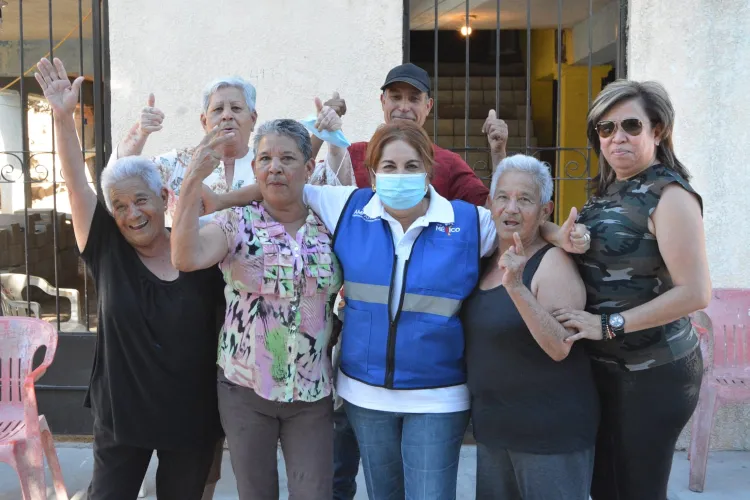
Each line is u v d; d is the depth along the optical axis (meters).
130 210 2.45
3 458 3.12
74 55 4.98
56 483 3.43
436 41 4.34
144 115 2.91
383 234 2.48
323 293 2.49
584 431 2.36
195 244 2.27
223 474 4.02
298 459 2.49
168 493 2.66
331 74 4.22
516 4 5.65
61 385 4.41
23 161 4.50
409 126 2.45
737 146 4.21
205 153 2.23
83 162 2.54
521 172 2.36
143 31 4.18
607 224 2.37
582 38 6.41
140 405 2.48
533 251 2.41
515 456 2.40
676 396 2.38
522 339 2.34
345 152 3.12
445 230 2.48
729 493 3.83
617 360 2.40
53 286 4.86
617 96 2.34
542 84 8.16
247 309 2.43
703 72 4.19
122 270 2.50
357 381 2.50
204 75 4.21
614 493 2.57
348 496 3.18
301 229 2.50
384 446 2.51
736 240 4.25
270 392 2.41
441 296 2.43
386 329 2.44
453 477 2.51
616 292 2.35
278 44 4.20
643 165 2.38
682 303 2.25
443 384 2.45
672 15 4.18
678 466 4.15
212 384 2.58
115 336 2.48
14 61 5.01
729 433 4.38
